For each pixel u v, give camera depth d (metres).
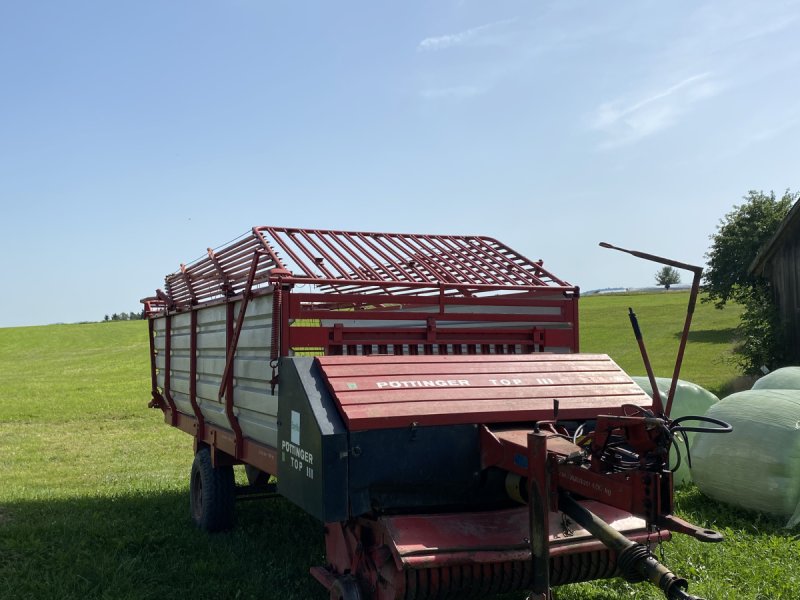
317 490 3.80
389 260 5.73
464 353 5.32
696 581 5.13
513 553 3.76
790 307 16.06
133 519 7.02
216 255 6.02
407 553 3.58
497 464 3.98
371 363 4.27
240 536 6.43
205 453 6.63
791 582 4.98
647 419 3.21
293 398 4.20
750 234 28.06
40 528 6.66
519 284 5.66
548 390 4.50
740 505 6.96
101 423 16.38
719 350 26.31
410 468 3.96
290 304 4.66
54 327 59.84
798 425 6.71
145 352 40.31
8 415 17.77
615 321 38.66
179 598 5.04
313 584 5.29
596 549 3.93
